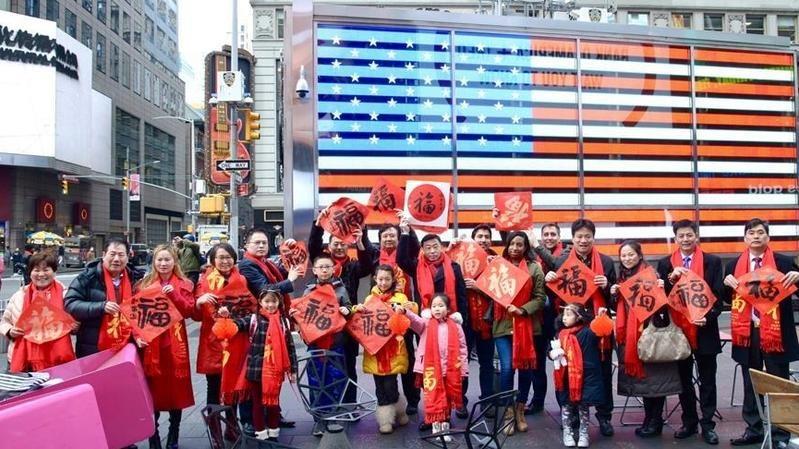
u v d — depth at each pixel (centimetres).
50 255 516
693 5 3247
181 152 7450
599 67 1076
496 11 1539
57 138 3956
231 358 532
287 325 552
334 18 962
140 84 5994
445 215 704
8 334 489
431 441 532
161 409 518
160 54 6638
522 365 565
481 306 614
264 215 3303
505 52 1035
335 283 584
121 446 423
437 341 548
